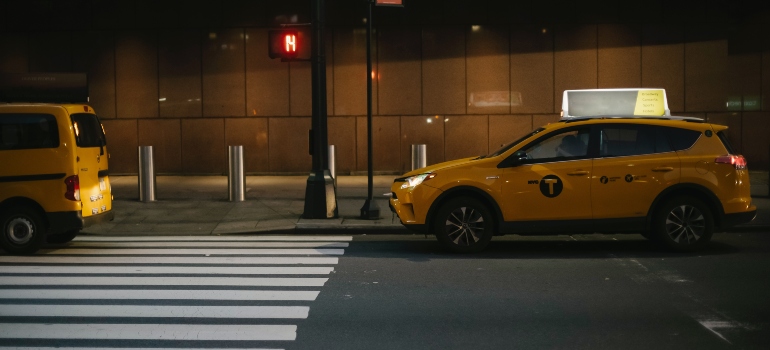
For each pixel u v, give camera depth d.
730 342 6.37
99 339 6.59
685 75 20.28
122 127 20.62
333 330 6.82
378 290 8.41
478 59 20.30
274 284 8.75
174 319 7.24
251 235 12.88
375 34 20.30
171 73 20.52
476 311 7.44
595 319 7.11
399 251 10.98
